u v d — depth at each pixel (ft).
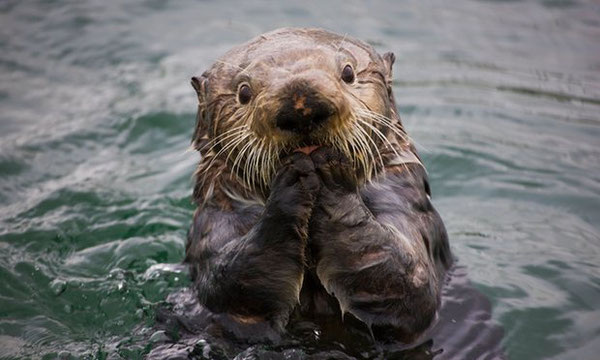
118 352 26.11
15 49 54.65
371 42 52.95
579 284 30.19
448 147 41.19
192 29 56.39
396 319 23.84
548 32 54.39
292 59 23.12
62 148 43.57
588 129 42.88
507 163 39.78
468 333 25.98
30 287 31.76
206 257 25.02
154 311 28.19
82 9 59.67
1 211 37.88
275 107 20.66
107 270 32.99
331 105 20.52
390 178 25.63
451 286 27.71
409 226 24.71
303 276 22.75
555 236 33.99
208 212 25.91
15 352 26.99
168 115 45.91
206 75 26.99
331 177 21.85
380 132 24.25
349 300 23.29
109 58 53.31
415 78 48.83
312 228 22.45
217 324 24.35
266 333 24.02
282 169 21.65
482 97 46.55
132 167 41.81
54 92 49.67
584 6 57.77
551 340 26.86
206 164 26.30
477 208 36.63
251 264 22.44
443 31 54.80
